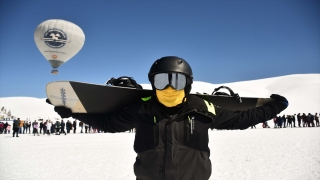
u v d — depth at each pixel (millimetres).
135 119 2375
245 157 8367
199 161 2258
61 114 2654
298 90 67500
